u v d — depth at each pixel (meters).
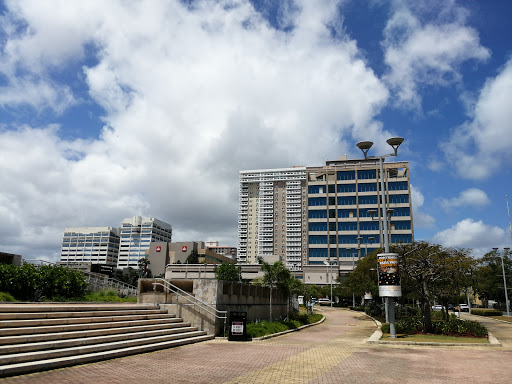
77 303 16.66
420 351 14.42
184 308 17.03
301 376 9.22
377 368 10.55
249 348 14.07
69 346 10.09
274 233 194.75
